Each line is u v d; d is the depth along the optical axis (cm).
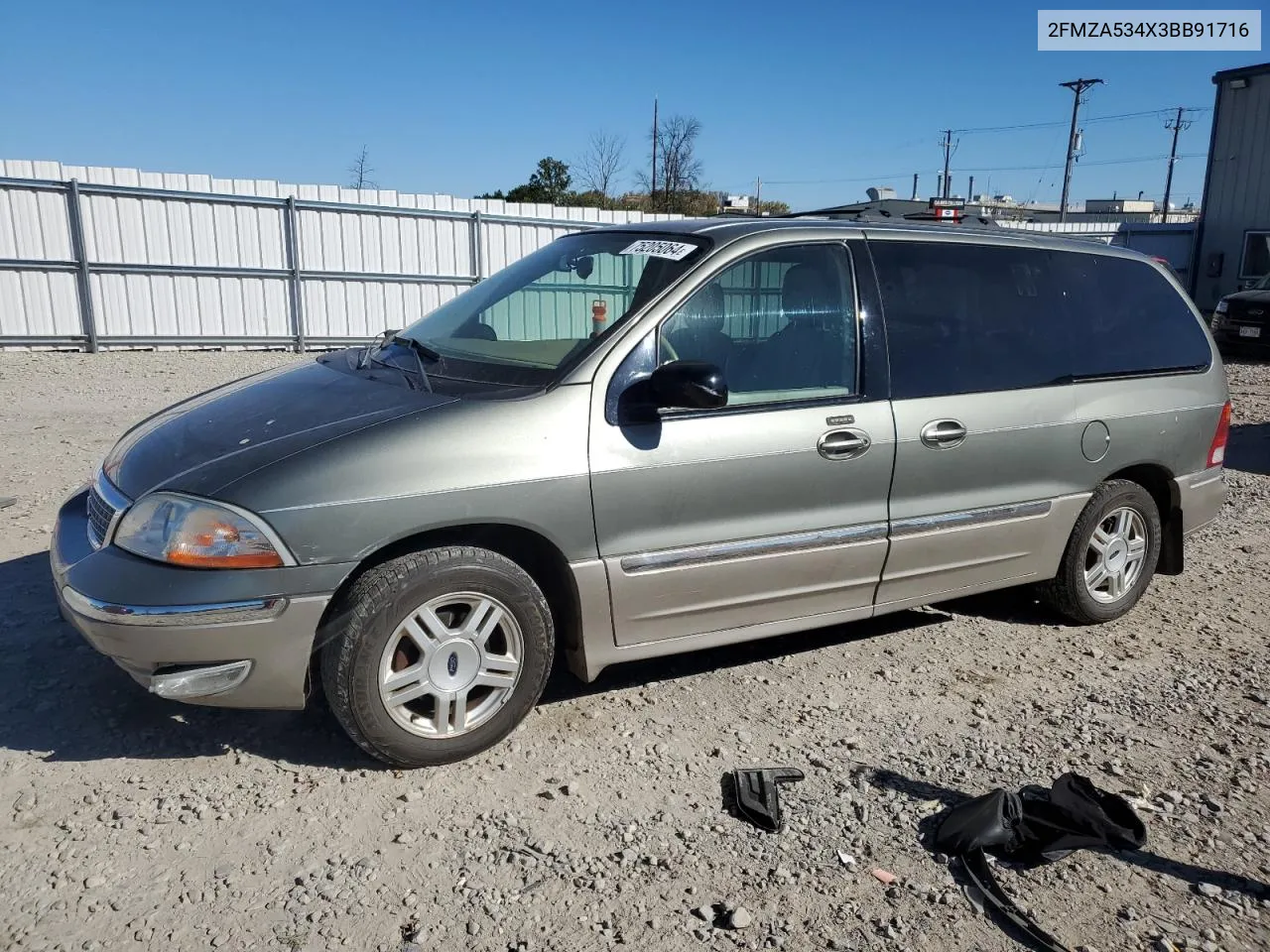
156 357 1441
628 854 305
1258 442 1034
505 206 1767
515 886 288
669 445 363
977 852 309
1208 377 533
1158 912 291
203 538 311
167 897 275
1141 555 521
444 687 341
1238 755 383
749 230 403
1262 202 2361
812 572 405
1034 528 467
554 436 346
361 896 280
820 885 295
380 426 334
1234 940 281
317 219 1591
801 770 358
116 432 877
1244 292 1712
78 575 323
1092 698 429
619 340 364
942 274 445
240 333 1569
